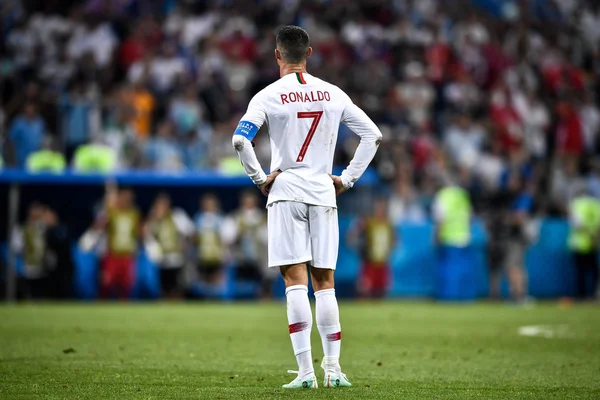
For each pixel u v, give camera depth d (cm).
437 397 1895
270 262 2014
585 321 4412
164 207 6159
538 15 10131
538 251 6944
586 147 8675
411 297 6719
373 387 2039
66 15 8206
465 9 9581
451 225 6575
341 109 2061
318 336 3472
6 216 6134
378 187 6844
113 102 6606
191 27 8325
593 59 9869
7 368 2328
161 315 4609
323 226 2014
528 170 7800
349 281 6612
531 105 8806
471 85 8750
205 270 6281
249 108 2017
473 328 3941
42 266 5912
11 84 6712
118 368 2356
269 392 1927
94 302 5978
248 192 6612
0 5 8044
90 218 6334
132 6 8431
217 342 3186
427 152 7575
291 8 8581
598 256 6919
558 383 2155
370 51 8494
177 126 7012
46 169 6016
